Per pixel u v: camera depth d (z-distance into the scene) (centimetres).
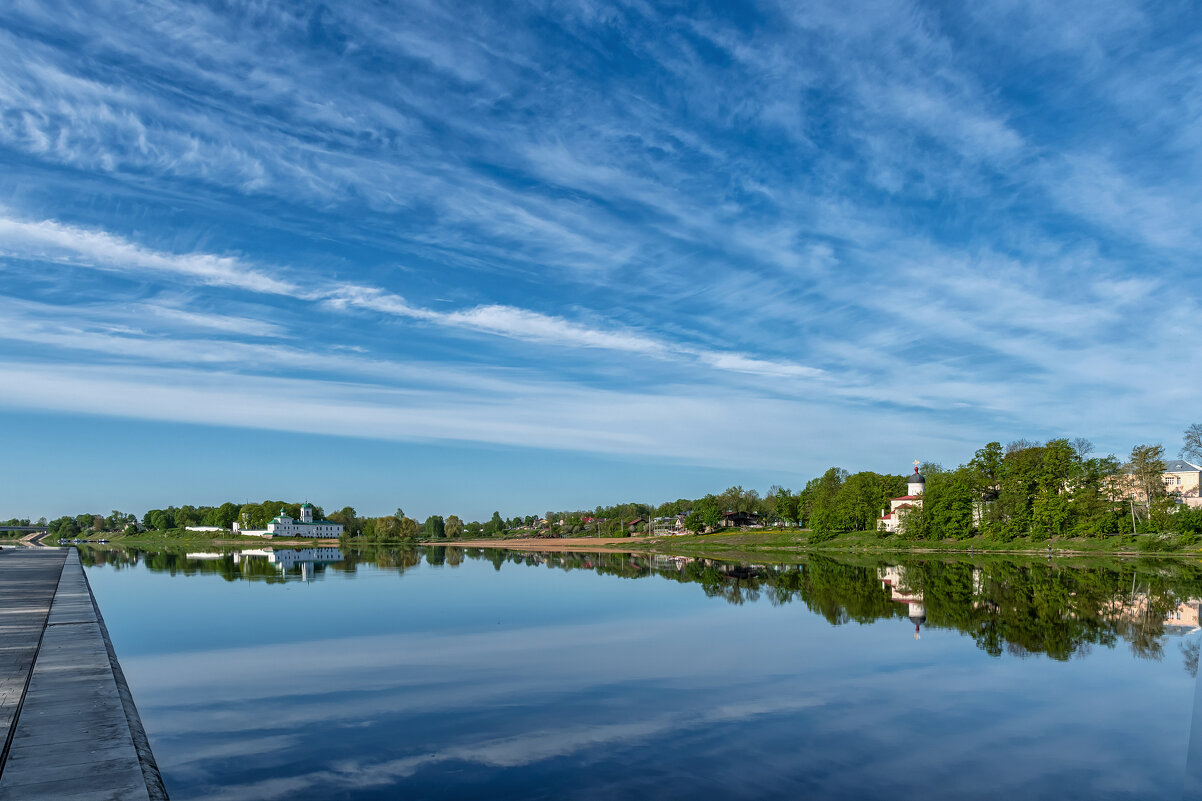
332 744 1620
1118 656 2636
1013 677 2298
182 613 3822
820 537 15275
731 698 2028
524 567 8525
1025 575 6681
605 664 2477
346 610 3953
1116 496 11338
